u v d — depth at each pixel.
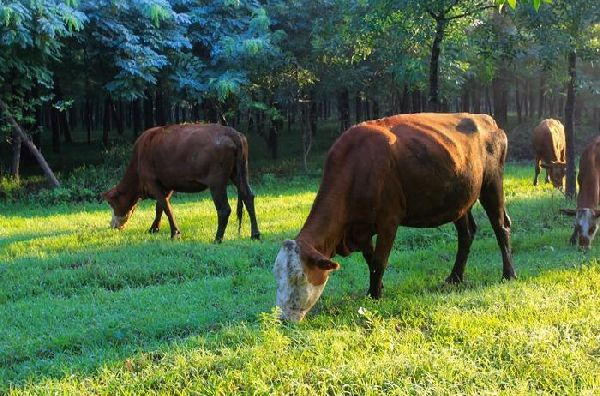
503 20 14.66
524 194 15.34
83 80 24.69
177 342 6.10
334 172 6.66
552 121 18.14
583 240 9.51
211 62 20.58
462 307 6.67
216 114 25.17
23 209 16.16
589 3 12.20
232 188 18.95
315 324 6.35
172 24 20.25
